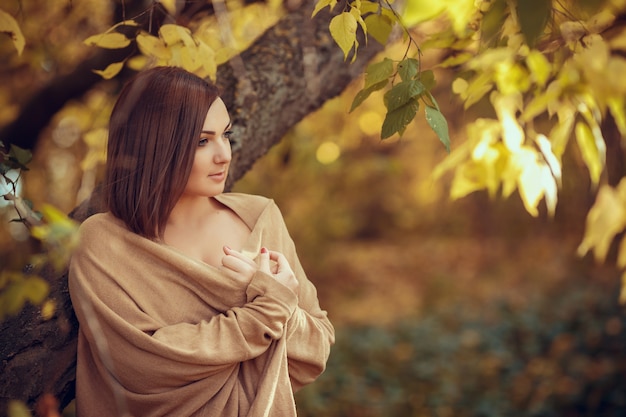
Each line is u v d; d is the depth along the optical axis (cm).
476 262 1076
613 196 275
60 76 376
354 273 1079
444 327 745
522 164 262
